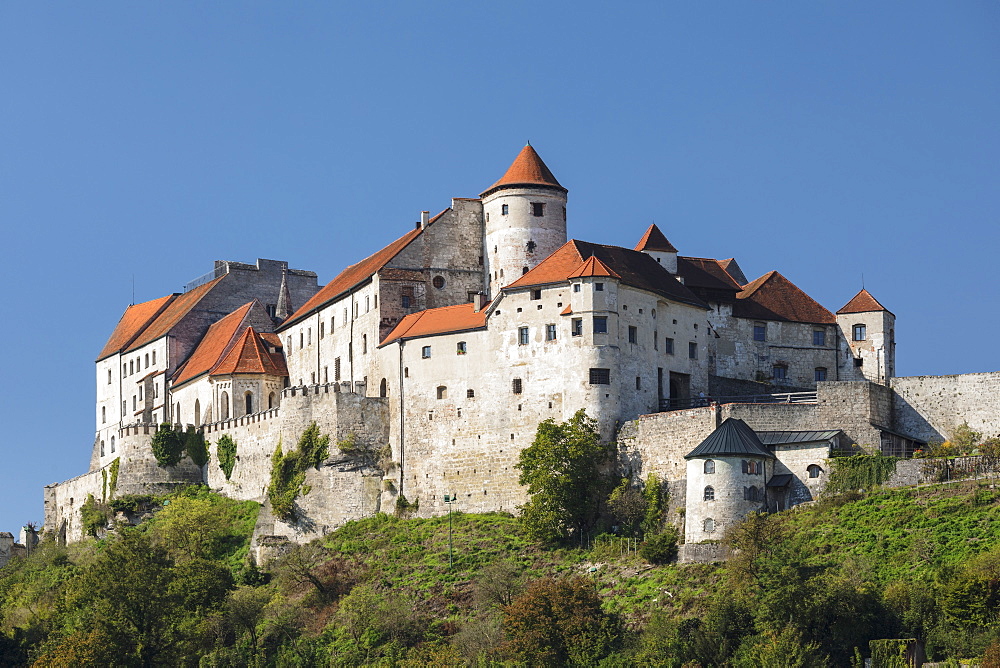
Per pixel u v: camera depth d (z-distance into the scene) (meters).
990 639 145.12
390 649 175.38
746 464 177.38
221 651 181.50
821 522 173.12
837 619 152.50
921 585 155.12
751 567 162.25
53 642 183.88
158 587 185.25
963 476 173.62
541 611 165.25
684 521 182.62
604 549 184.75
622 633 163.62
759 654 148.75
